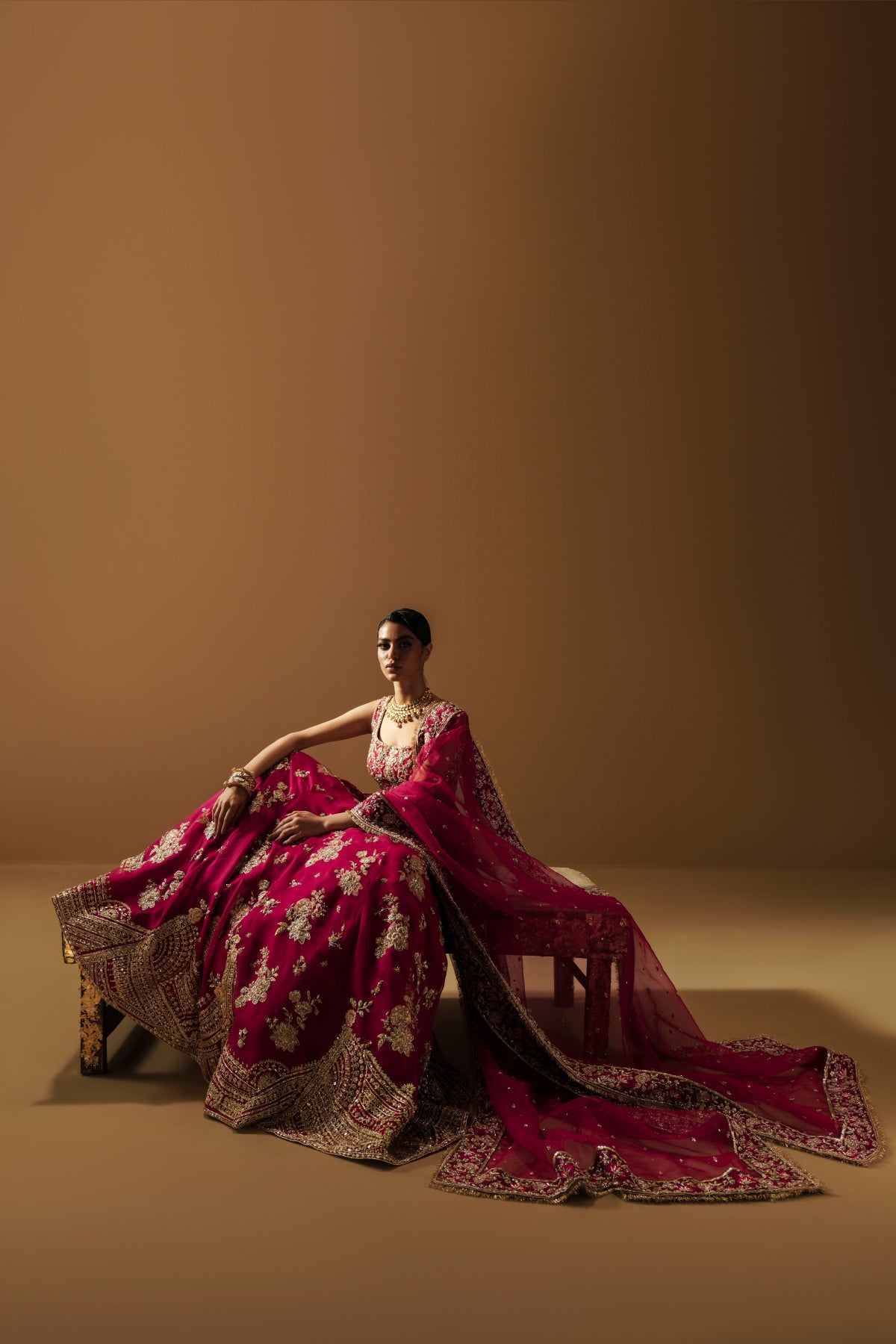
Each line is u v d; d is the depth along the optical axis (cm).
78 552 552
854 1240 180
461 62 565
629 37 570
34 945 388
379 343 563
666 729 573
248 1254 174
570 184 568
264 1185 199
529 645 568
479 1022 257
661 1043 262
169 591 556
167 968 248
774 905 478
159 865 261
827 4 573
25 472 550
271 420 559
